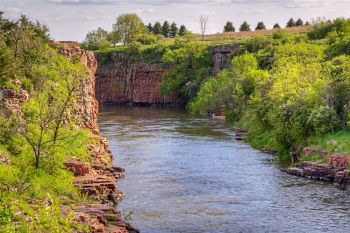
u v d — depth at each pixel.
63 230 29.66
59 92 54.78
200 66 159.12
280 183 49.75
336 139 56.12
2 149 38.53
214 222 37.69
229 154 65.69
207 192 46.25
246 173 54.31
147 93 172.88
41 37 64.25
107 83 183.75
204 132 87.62
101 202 39.91
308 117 61.66
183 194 45.50
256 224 37.31
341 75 64.25
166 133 86.56
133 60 178.38
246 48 147.75
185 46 167.38
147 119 112.62
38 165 39.19
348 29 146.62
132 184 48.84
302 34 153.88
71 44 73.81
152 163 59.44
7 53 47.41
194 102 136.50
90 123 62.50
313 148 56.75
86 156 49.22
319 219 38.47
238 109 105.38
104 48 195.12
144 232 35.34
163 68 169.38
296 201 43.31
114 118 116.00
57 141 46.28
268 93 78.69
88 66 77.56
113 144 74.12
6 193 31.97
